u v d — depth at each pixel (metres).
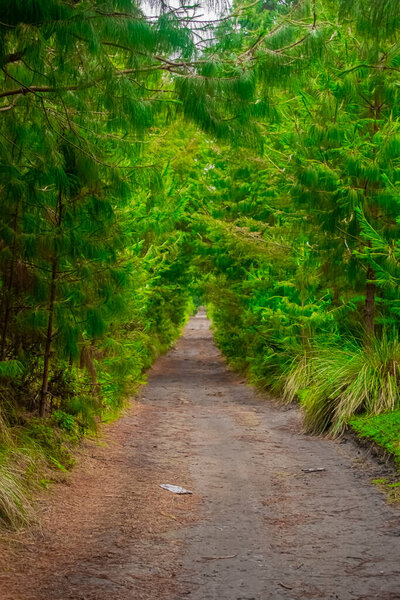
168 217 10.05
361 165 9.09
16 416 7.18
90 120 5.61
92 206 6.61
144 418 11.71
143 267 10.36
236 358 20.64
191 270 22.19
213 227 14.41
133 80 4.89
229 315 20.25
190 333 55.28
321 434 9.74
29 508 5.24
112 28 4.28
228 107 5.04
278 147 12.77
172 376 21.28
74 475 6.76
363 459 7.80
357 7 4.38
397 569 4.22
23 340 7.37
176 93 5.11
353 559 4.46
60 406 8.14
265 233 13.88
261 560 4.49
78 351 7.30
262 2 4.80
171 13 4.36
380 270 8.64
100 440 8.96
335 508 5.86
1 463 5.83
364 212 9.82
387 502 5.95
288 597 3.81
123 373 9.28
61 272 6.76
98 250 6.65
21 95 5.11
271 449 8.87
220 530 5.21
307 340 13.14
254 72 4.87
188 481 6.98
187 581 4.08
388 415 8.77
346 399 9.59
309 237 11.13
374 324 12.29
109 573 4.18
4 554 4.40
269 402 13.93
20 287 6.46
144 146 5.89
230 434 10.14
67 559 4.41
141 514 5.62
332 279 11.70
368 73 8.51
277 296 13.56
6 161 5.43
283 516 5.63
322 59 4.98
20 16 4.07
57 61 4.74
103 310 7.03
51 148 5.25
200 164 18.16
